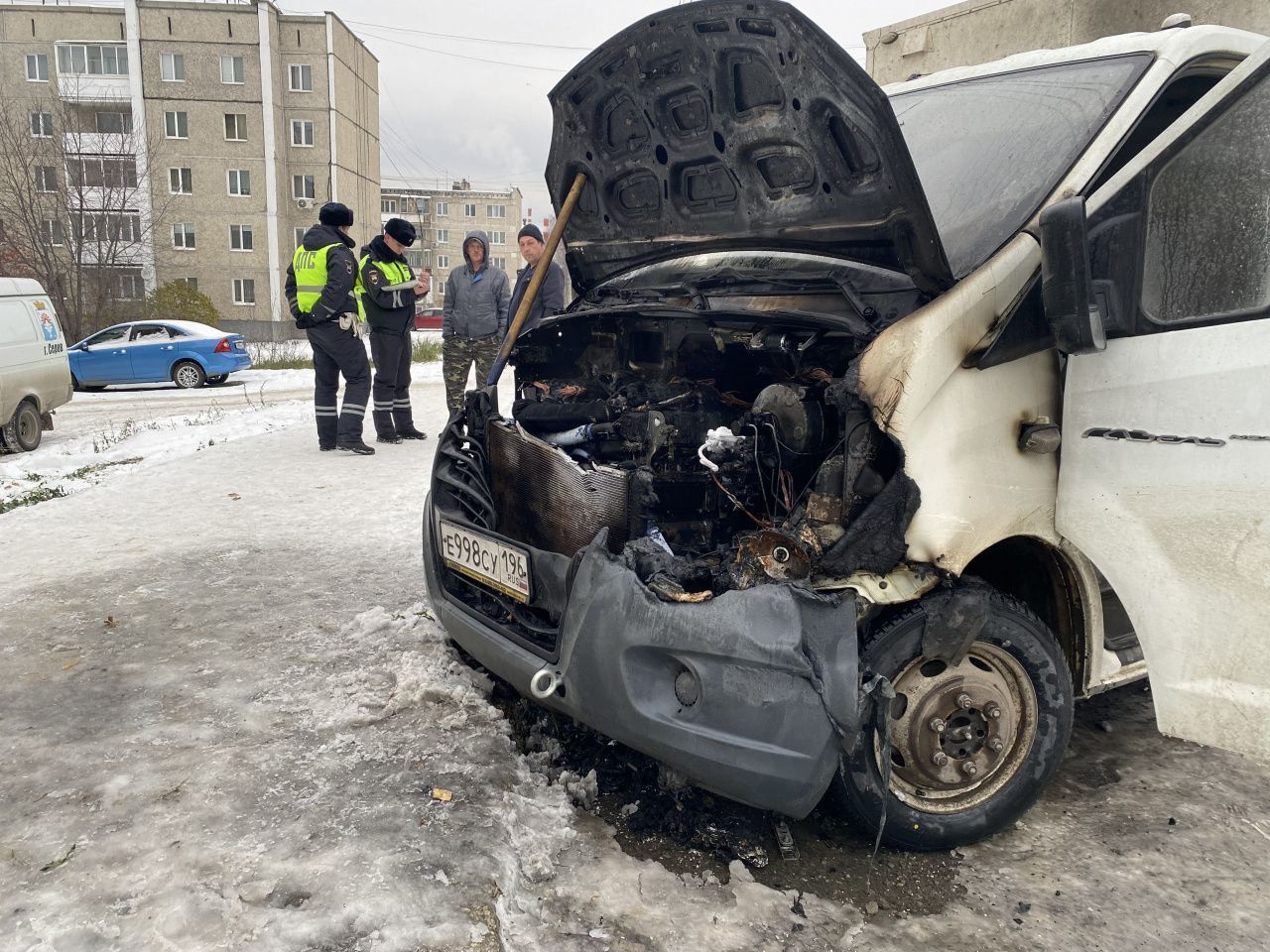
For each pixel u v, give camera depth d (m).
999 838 2.92
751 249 3.41
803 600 2.40
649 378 3.90
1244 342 2.31
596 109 3.57
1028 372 2.67
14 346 10.07
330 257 8.42
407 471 8.08
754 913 2.47
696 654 2.43
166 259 47.41
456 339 9.02
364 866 2.51
